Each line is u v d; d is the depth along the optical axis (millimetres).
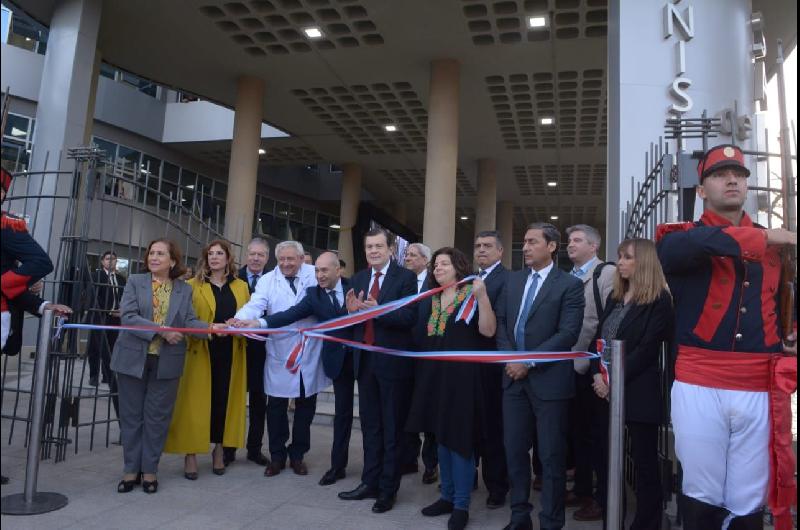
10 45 15070
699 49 5887
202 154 18984
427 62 12008
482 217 17531
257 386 4609
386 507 3605
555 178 19578
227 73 12977
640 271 3010
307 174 22734
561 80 12445
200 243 6879
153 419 3830
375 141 16891
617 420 2576
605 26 10367
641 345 2984
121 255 14023
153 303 3910
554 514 3074
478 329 3461
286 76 13008
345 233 18984
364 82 13086
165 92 18250
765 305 2184
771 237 2082
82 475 4102
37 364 3506
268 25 10938
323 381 4504
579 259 4152
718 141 5512
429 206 11625
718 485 2211
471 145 16734
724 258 2219
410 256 4684
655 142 5840
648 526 3104
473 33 10789
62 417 4539
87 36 9867
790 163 2281
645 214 4316
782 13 9164
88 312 5016
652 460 3119
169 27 11195
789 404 2111
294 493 3895
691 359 2262
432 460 4340
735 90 5883
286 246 4531
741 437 2172
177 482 4051
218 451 4320
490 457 3789
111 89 16844
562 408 3133
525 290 3375
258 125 13125
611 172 6242
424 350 3525
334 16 10578
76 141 9609
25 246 2873
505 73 12281
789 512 2096
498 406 3793
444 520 3467
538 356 2938
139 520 3266
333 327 3682
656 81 5930
